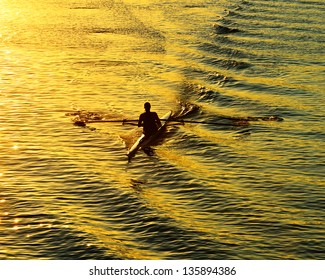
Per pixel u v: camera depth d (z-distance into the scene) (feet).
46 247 102.06
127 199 119.03
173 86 199.31
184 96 189.37
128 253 100.68
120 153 143.95
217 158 142.51
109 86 197.36
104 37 270.87
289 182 129.70
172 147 148.56
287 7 349.20
